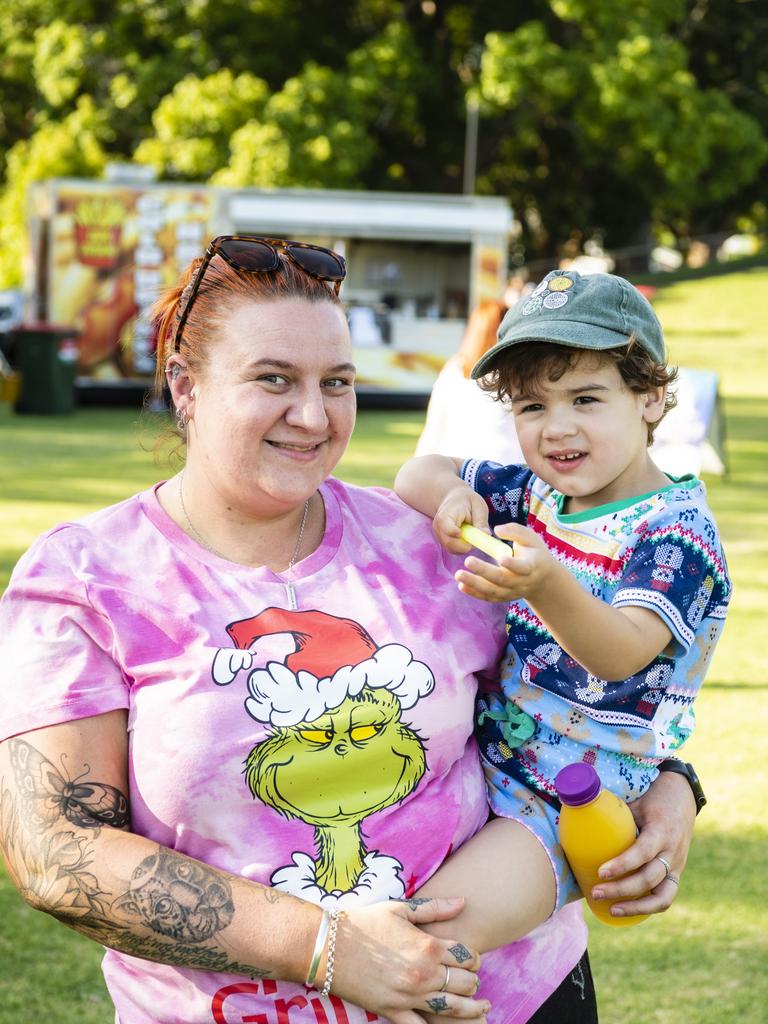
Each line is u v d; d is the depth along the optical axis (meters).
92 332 19.34
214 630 1.85
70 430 16.41
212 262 1.89
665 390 2.14
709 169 32.31
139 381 19.58
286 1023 1.78
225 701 1.80
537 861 1.95
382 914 1.76
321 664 1.87
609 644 1.87
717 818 4.63
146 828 1.81
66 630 1.83
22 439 15.29
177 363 1.92
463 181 32.62
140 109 29.41
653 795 2.04
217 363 1.85
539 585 1.80
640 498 2.06
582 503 2.12
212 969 1.73
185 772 1.78
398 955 1.74
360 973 1.73
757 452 14.30
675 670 2.02
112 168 19.36
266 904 1.73
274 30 29.62
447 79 30.64
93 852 1.73
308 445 1.86
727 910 4.01
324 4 30.05
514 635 2.06
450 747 1.94
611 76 27.91
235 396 1.83
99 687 1.81
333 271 1.90
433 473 2.18
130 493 11.25
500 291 20.03
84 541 1.91
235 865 1.80
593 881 1.92
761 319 28.53
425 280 20.80
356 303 20.70
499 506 2.22
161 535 1.93
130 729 1.82
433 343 20.12
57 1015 3.34
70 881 1.72
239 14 29.05
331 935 1.73
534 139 30.36
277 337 1.83
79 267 19.19
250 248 1.87
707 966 3.69
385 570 2.00
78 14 29.27
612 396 2.05
